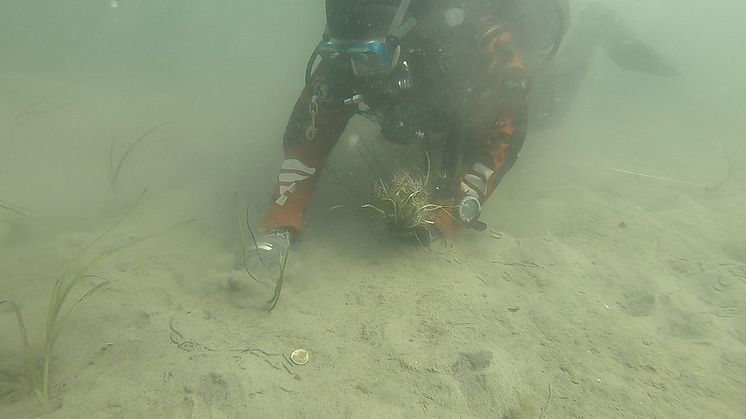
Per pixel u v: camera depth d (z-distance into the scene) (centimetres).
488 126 98
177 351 60
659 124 200
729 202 117
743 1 1088
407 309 73
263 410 52
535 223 107
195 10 654
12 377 55
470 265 87
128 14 571
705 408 55
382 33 83
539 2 124
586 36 179
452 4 92
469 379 58
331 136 98
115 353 60
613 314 74
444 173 97
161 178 138
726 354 65
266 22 630
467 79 93
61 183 129
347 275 83
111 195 123
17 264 81
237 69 363
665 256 92
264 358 61
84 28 492
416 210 87
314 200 113
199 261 86
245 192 125
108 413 50
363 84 88
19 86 211
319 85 89
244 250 84
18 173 133
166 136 175
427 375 59
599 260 90
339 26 84
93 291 69
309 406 53
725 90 256
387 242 93
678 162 153
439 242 93
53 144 157
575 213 111
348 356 62
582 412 54
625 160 156
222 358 59
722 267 88
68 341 61
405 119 92
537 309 74
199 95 255
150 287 75
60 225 104
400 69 87
